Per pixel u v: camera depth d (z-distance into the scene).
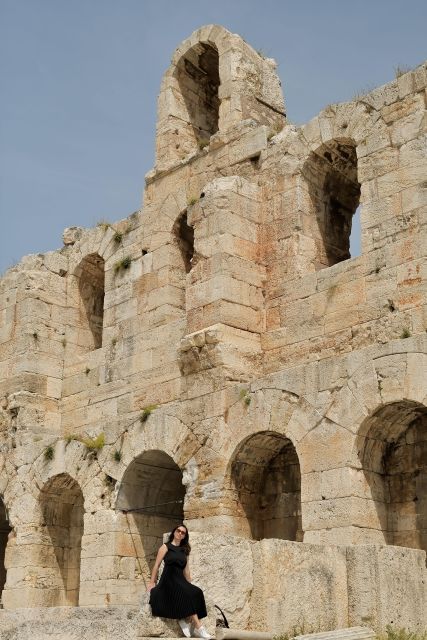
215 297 25.83
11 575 31.14
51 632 16.47
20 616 21.53
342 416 21.67
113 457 28.05
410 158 24.06
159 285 30.61
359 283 24.31
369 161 25.02
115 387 31.14
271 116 31.16
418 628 16.89
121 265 32.25
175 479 28.69
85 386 32.66
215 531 23.72
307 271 26.50
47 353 34.06
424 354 20.50
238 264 26.47
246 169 28.81
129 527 27.69
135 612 16.36
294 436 22.56
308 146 27.09
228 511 23.89
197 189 30.47
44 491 31.03
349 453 21.31
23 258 35.97
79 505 31.98
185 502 24.80
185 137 32.84
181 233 31.22
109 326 32.09
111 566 27.08
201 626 14.79
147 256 31.41
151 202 32.00
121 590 27.00
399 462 21.97
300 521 23.81
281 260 26.69
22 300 34.66
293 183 27.19
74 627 16.16
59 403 33.72
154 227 31.55
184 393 25.92
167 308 30.09
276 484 24.62
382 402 21.00
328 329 24.77
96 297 35.84
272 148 28.11
